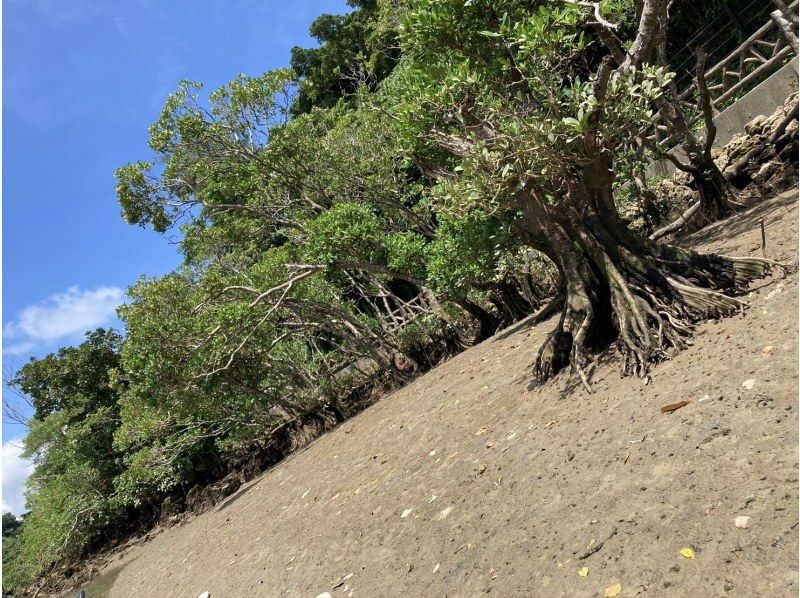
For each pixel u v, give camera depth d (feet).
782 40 43.14
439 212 27.22
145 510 81.71
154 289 61.57
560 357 23.72
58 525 77.56
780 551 8.88
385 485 25.53
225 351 60.39
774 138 37.47
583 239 22.71
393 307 91.09
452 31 22.90
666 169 49.32
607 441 15.55
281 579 22.13
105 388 90.58
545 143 19.93
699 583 9.24
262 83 66.80
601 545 11.57
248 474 73.05
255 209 73.10
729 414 13.08
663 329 19.58
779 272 20.31
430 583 14.55
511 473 17.58
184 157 69.82
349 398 70.44
